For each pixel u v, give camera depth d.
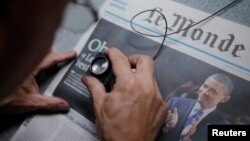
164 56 0.50
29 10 0.23
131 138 0.42
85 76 0.50
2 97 0.28
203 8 0.51
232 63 0.47
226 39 0.48
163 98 0.48
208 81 0.47
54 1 0.25
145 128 0.43
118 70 0.47
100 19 0.56
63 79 0.54
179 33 0.51
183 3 0.52
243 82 0.45
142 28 0.53
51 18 0.25
